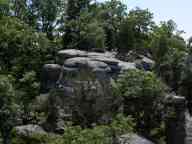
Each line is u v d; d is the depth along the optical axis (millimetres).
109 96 56438
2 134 48844
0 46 67750
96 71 58125
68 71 58094
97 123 54250
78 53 64688
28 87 60312
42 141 50281
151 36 86500
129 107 57406
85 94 55438
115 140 46312
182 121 57438
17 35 69062
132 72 58562
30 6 88250
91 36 72875
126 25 82312
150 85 57438
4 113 48438
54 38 84500
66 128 44562
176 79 69625
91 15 81188
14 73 64438
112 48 84438
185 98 63438
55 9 88562
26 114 56250
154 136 56594
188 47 82375
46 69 62812
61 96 56062
